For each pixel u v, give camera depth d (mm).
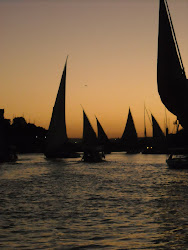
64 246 18641
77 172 68875
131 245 18688
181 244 18750
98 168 80875
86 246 18641
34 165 89625
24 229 21953
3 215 26062
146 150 172750
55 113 104688
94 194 37125
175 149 77500
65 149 109250
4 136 97938
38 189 41562
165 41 49125
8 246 18641
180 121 50406
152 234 20625
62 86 102312
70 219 24641
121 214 26219
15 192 38719
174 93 49406
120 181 51188
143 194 36906
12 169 76562
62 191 39562
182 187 43156
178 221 23625
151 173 65375
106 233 20984
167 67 49281
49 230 21734
